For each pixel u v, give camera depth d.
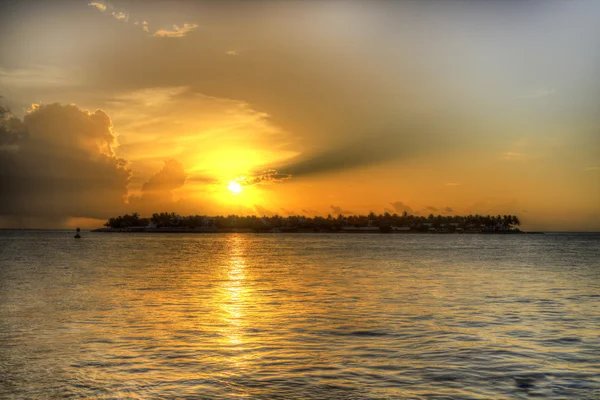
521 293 43.75
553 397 16.27
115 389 17.11
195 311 33.50
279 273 67.00
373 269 74.62
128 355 21.41
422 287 48.84
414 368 19.42
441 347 22.81
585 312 32.91
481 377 18.30
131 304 36.88
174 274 65.12
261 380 18.02
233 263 89.94
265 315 31.73
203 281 55.59
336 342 23.91
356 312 32.94
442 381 17.84
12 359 20.70
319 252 142.62
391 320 29.83
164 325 28.25
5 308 34.78
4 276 61.09
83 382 17.83
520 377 18.27
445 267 79.12
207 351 22.12
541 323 28.83
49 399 16.20
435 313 32.50
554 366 19.67
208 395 16.53
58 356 21.22
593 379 18.05
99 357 21.03
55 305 36.25
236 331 26.53
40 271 69.19
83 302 37.94
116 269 73.69
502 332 26.19
